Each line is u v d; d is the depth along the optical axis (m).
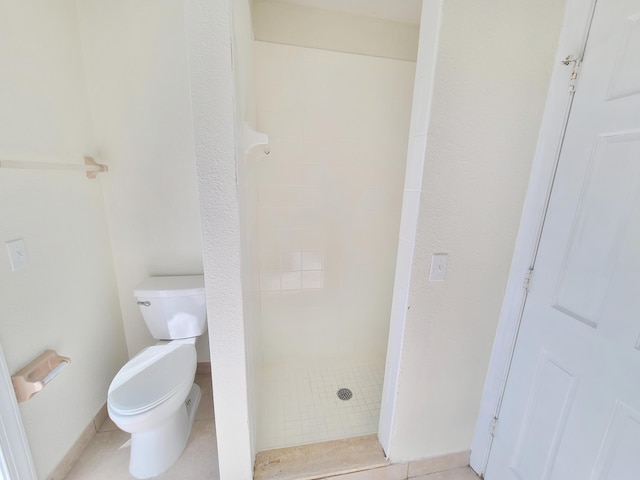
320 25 1.55
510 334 1.19
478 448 1.36
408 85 1.73
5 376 1.05
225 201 0.90
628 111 0.78
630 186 0.78
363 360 2.09
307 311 1.95
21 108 1.14
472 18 0.89
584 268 0.91
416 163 1.02
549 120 1.00
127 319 1.79
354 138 1.73
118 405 1.17
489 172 1.04
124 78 1.53
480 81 0.95
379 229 1.91
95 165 1.49
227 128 0.85
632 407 0.79
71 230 1.39
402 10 1.54
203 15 0.78
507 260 1.16
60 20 1.33
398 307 1.19
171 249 1.75
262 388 1.81
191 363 1.44
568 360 0.96
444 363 1.23
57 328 1.29
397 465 1.33
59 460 1.29
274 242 1.79
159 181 1.66
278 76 1.57
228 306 0.99
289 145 1.66
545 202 1.03
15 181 1.11
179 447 1.41
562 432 0.98
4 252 1.06
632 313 0.78
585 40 0.88
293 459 1.32
